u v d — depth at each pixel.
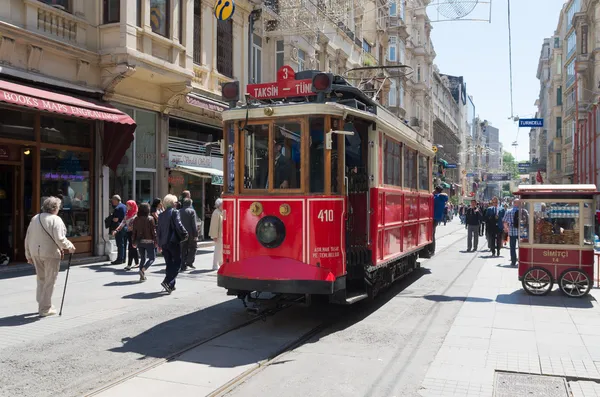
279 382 5.31
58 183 13.16
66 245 7.89
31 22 12.01
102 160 14.15
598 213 18.97
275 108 7.50
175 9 15.41
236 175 7.68
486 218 18.08
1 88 10.34
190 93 16.39
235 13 20.11
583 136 35.81
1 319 7.68
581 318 8.02
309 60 25.47
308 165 7.35
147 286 10.52
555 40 61.25
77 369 5.62
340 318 8.20
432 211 14.15
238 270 7.39
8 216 12.45
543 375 5.46
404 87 47.94
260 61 22.36
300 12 22.59
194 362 5.90
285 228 7.34
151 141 16.02
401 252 10.44
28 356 6.04
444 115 77.12
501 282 11.66
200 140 18.64
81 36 13.33
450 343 6.67
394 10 44.06
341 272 7.49
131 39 13.71
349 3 30.27
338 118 7.60
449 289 10.83
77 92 13.34
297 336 7.08
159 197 16.23
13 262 12.34
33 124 12.52
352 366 5.81
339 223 7.51
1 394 4.89
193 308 8.68
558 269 9.79
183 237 9.88
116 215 13.39
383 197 9.00
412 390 5.07
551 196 9.84
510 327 7.47
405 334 7.19
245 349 6.44
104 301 9.07
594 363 5.82
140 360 5.95
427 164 13.57
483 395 4.94
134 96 15.01
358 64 33.88
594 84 34.53
